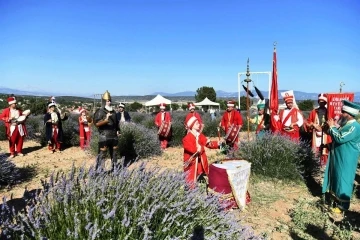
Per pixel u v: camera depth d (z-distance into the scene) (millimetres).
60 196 2873
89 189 3010
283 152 7465
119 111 13172
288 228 5023
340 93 7395
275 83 9109
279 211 5754
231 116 10641
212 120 18156
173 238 2803
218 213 3699
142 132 11250
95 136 11312
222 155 10523
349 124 5555
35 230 2602
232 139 10000
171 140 13695
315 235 4832
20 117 11516
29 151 12734
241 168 5480
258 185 7105
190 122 6105
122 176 3344
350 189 5668
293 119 8867
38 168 9016
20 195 6586
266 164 7477
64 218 2701
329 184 5980
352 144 5559
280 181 7395
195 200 3607
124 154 10547
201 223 3375
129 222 2641
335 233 4875
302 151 7750
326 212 5742
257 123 10578
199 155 6137
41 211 2709
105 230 2623
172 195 3215
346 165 5617
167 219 3023
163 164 9672
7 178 7359
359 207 6012
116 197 2867
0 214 2949
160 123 13164
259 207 5875
